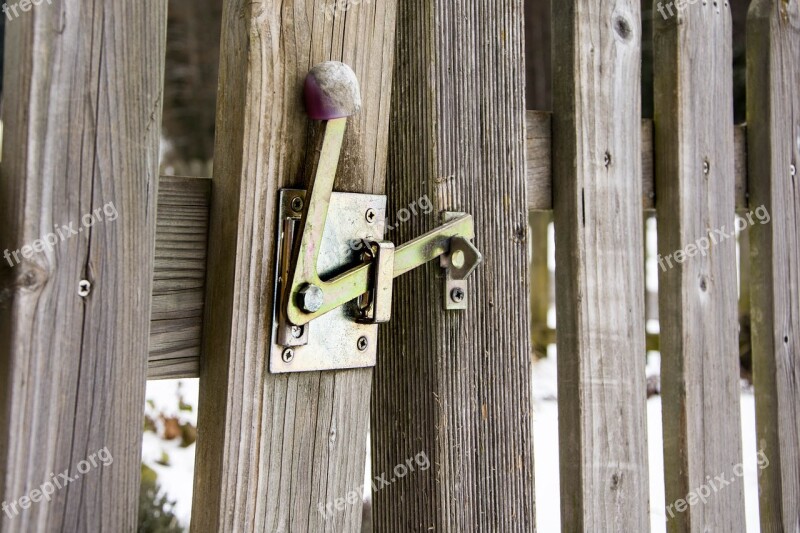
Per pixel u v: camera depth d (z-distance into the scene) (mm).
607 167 1525
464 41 1281
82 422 946
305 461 1102
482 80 1303
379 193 1163
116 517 975
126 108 965
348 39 1110
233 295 1021
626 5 1562
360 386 1152
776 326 1860
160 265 1049
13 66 915
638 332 1558
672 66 1655
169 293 1058
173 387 2951
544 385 4656
